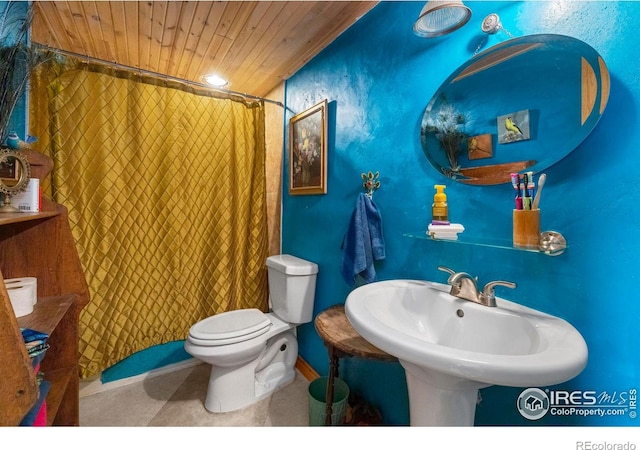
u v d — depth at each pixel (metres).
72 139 1.46
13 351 0.58
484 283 0.89
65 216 1.08
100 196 1.54
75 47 1.51
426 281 1.05
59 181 1.42
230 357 1.40
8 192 0.88
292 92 1.90
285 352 1.79
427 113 1.04
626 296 0.63
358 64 1.35
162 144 1.72
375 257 1.21
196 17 1.29
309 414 1.37
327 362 1.64
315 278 1.69
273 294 1.81
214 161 1.89
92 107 1.51
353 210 1.34
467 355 0.52
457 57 0.95
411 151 1.11
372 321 0.67
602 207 0.66
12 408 0.57
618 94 0.64
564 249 0.70
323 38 1.48
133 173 1.63
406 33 1.12
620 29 0.64
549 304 0.75
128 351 1.64
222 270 1.92
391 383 1.21
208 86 1.86
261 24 1.35
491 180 0.87
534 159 0.77
